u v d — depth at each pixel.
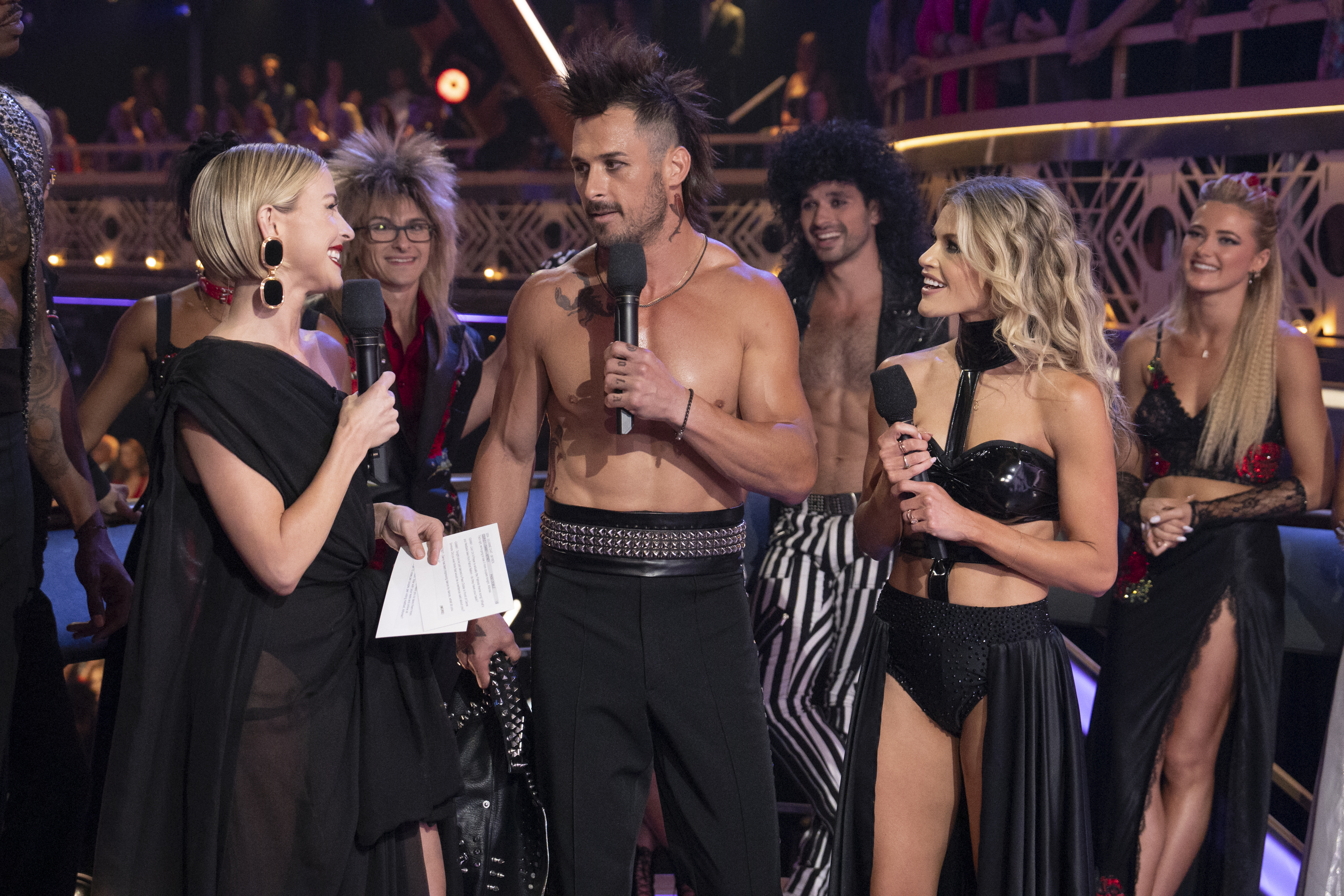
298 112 17.30
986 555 2.82
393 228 3.45
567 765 2.78
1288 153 7.23
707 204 2.91
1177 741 3.67
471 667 3.04
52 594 3.44
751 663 2.87
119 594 3.09
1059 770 2.81
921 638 2.86
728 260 2.88
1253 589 3.58
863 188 4.07
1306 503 3.55
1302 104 7.08
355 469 2.42
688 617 2.76
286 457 2.37
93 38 19.94
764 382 2.82
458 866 2.92
